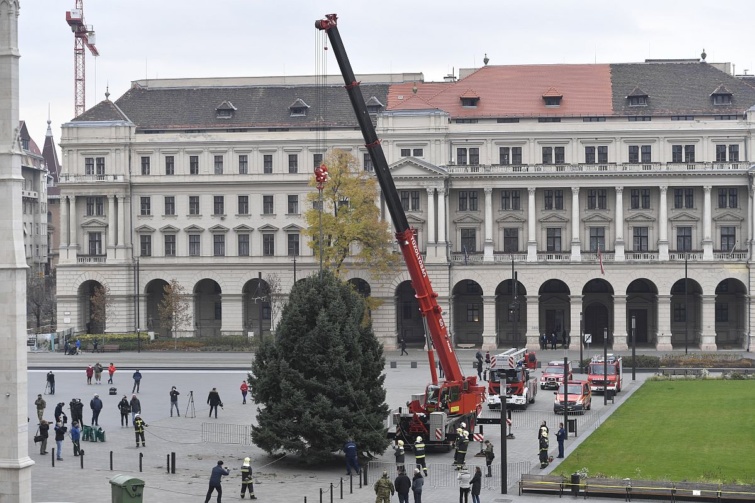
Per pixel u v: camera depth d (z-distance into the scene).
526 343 159.12
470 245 160.38
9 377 57.75
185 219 165.62
